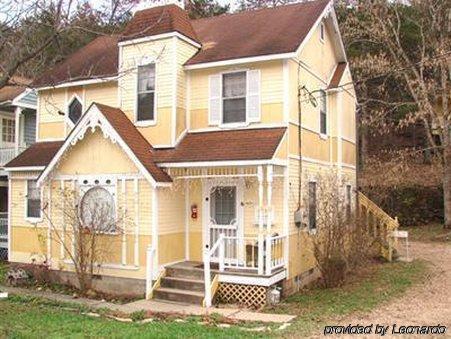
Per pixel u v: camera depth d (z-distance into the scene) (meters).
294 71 15.05
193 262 14.91
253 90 14.78
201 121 15.50
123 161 14.55
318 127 17.19
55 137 17.92
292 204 14.59
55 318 10.73
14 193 17.30
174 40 15.23
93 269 14.62
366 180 31.34
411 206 29.78
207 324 10.42
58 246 15.77
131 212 14.36
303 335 9.52
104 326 10.00
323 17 17.28
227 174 14.34
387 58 29.27
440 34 26.61
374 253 19.39
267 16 17.69
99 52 18.97
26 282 15.66
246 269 13.44
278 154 13.58
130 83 15.92
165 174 14.43
